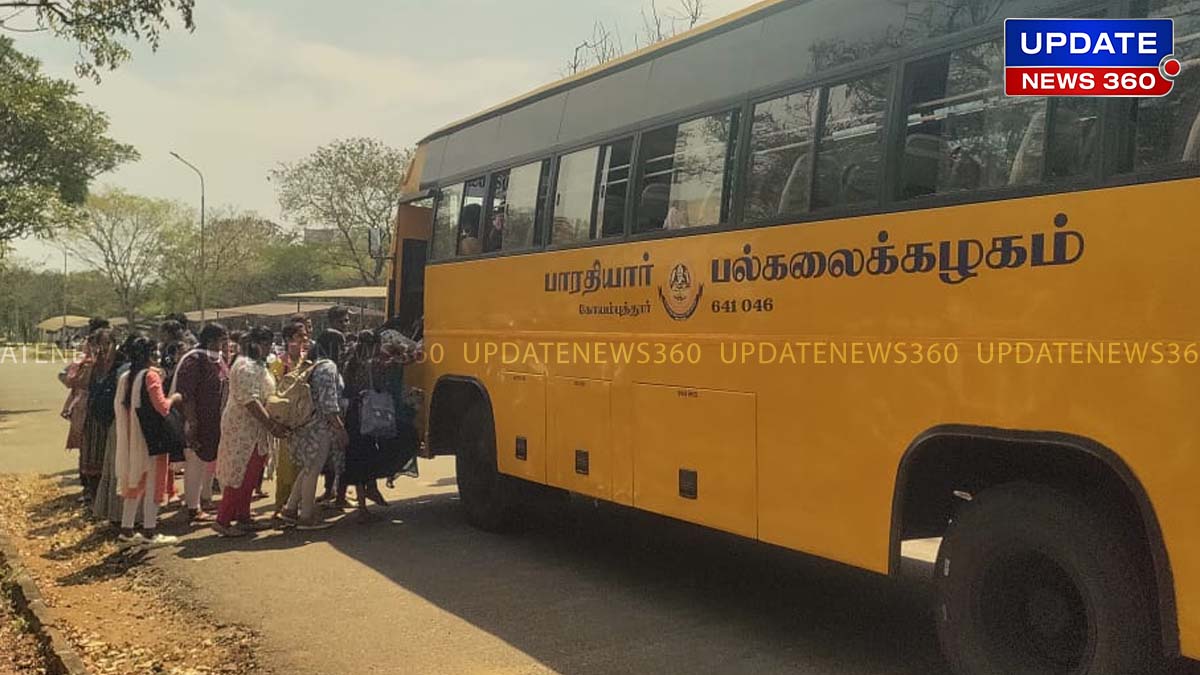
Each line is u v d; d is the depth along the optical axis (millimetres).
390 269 9805
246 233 59844
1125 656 3408
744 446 4949
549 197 6844
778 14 5016
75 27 13000
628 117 6109
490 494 7750
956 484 4262
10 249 19781
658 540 7547
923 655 4785
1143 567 3445
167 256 58344
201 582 6355
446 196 8461
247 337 8227
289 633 5250
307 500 7930
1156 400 3221
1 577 6383
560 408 6547
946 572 4094
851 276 4387
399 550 7238
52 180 22703
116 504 7797
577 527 8047
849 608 5637
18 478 10906
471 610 5648
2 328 93938
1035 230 3631
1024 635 3844
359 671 4637
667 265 5559
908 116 4223
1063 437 3502
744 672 4547
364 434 7980
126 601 6004
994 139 3861
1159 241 3236
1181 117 3250
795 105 4828
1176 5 3312
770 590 6051
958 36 4035
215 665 4762
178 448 7684
